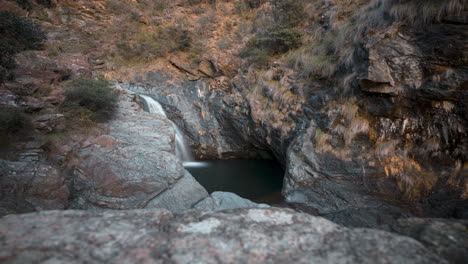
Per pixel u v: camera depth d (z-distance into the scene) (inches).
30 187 161.6
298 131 281.4
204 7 604.7
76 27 530.3
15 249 37.1
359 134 231.3
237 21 515.5
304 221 49.3
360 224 173.5
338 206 201.8
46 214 48.1
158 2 619.8
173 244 41.1
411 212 174.9
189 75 468.4
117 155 236.1
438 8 194.9
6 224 43.8
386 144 213.6
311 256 38.9
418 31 205.0
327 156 240.2
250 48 404.5
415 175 191.8
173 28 522.3
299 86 300.8
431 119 194.4
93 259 36.6
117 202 194.2
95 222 46.4
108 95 315.3
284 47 361.4
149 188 211.9
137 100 412.8
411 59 203.5
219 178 340.5
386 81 211.2
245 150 424.8
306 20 376.8
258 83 355.3
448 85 185.2
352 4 323.0
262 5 516.1
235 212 51.8
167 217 50.3
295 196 229.5
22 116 203.9
